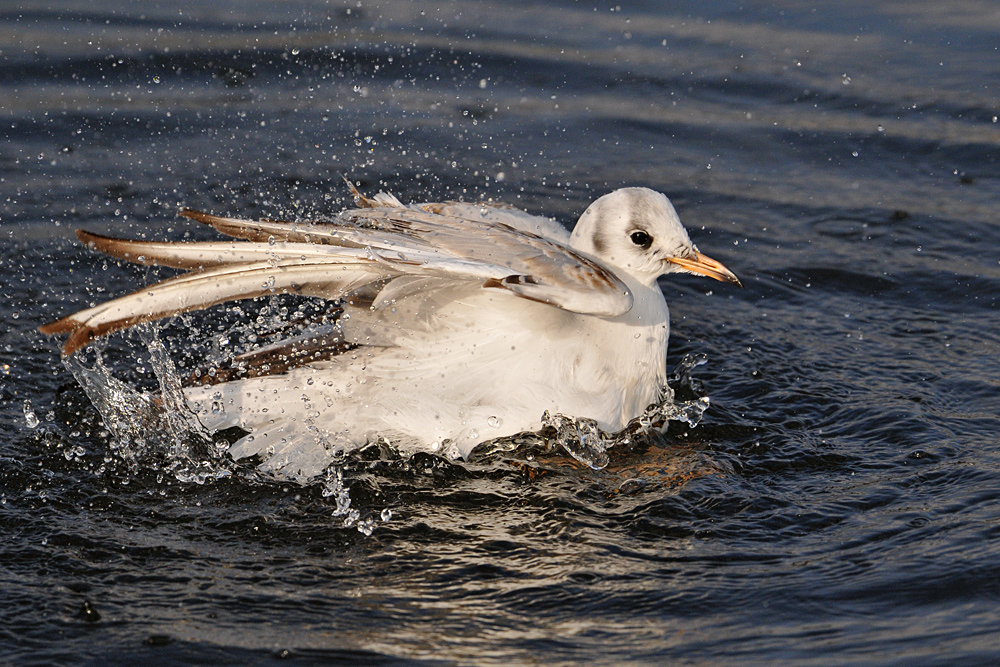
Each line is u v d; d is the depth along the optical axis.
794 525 9.03
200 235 14.32
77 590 8.13
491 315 10.03
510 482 9.86
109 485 9.61
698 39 21.97
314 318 11.31
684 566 8.47
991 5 23.44
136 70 19.42
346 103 18.73
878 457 10.12
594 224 10.97
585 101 19.28
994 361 12.02
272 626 7.73
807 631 7.59
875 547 8.62
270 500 9.48
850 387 11.53
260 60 20.20
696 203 16.03
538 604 8.01
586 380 10.34
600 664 7.29
